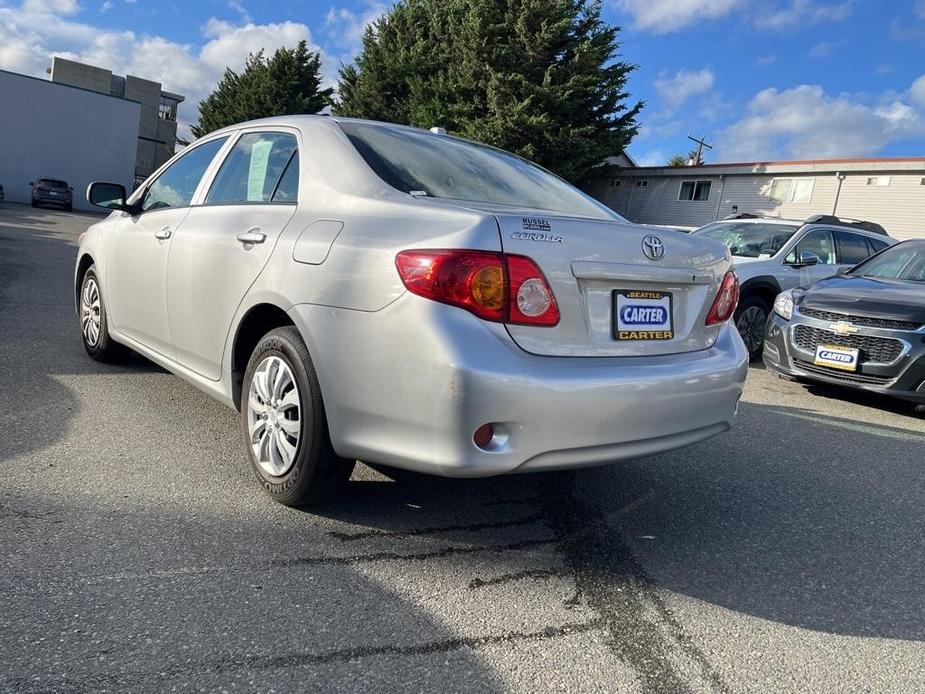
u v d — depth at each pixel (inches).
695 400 106.1
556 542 109.0
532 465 91.0
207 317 126.6
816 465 159.0
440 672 74.9
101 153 1550.2
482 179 122.4
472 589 92.7
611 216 131.8
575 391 91.0
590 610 90.0
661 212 1228.5
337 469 105.1
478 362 85.7
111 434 138.5
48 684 67.8
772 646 85.3
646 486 137.3
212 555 95.4
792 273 317.4
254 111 1713.8
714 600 95.5
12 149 1453.0
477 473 87.7
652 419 100.2
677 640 84.8
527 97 1072.2
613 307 99.9
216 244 125.3
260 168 130.2
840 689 77.6
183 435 141.3
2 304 267.1
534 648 80.7
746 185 1125.1
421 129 138.4
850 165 1009.5
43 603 80.9
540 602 90.9
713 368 110.0
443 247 88.5
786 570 106.1
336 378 96.8
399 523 110.1
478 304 87.4
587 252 95.9
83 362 191.6
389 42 1368.1
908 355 206.7
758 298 307.9
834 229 346.9
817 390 252.8
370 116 1376.7
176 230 141.3
